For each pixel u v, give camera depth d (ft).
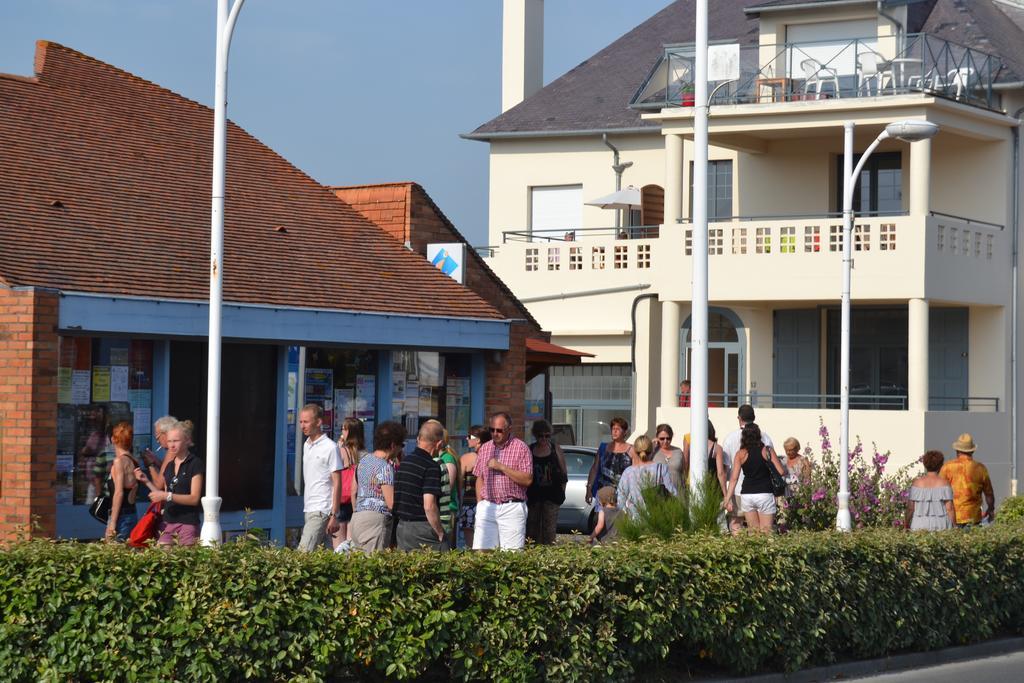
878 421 107.24
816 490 73.26
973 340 118.52
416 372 74.02
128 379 60.34
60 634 38.19
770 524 65.51
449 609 41.11
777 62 115.34
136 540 48.80
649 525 51.13
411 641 40.22
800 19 121.70
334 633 39.55
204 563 39.06
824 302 121.49
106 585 38.40
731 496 65.31
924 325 107.55
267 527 66.13
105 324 58.08
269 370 66.59
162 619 38.55
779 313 124.98
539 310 130.72
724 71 85.87
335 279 72.59
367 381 71.46
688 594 45.96
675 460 65.77
